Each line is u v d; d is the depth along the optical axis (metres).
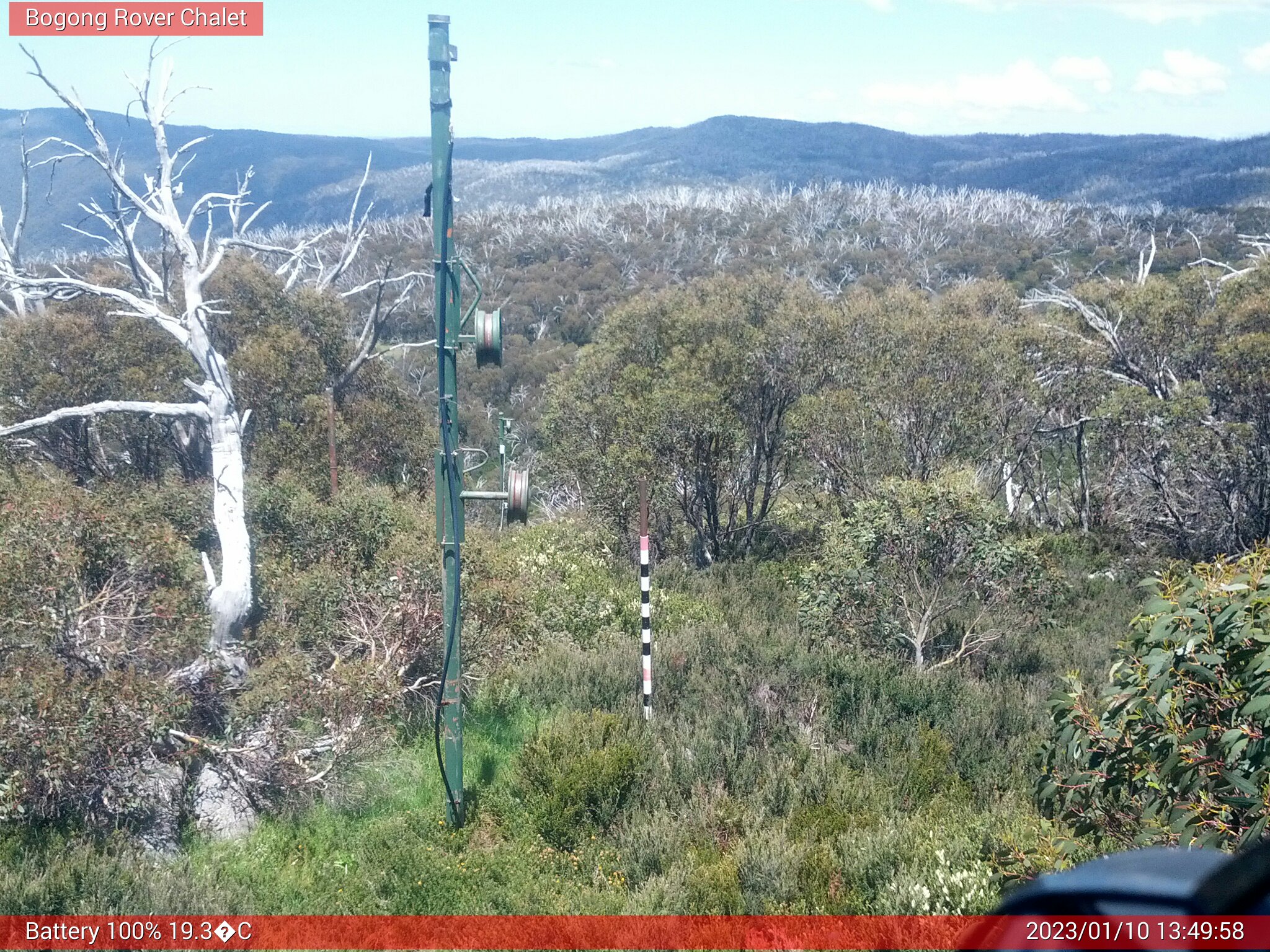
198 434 16.92
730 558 17.52
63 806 6.77
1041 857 5.27
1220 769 4.25
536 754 7.63
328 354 18.67
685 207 96.12
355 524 10.92
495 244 74.38
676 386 16.88
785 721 9.17
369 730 7.76
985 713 9.38
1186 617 4.52
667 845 6.71
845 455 16.56
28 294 13.23
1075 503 19.44
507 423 16.14
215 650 8.01
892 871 6.11
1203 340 18.23
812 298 20.03
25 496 8.23
